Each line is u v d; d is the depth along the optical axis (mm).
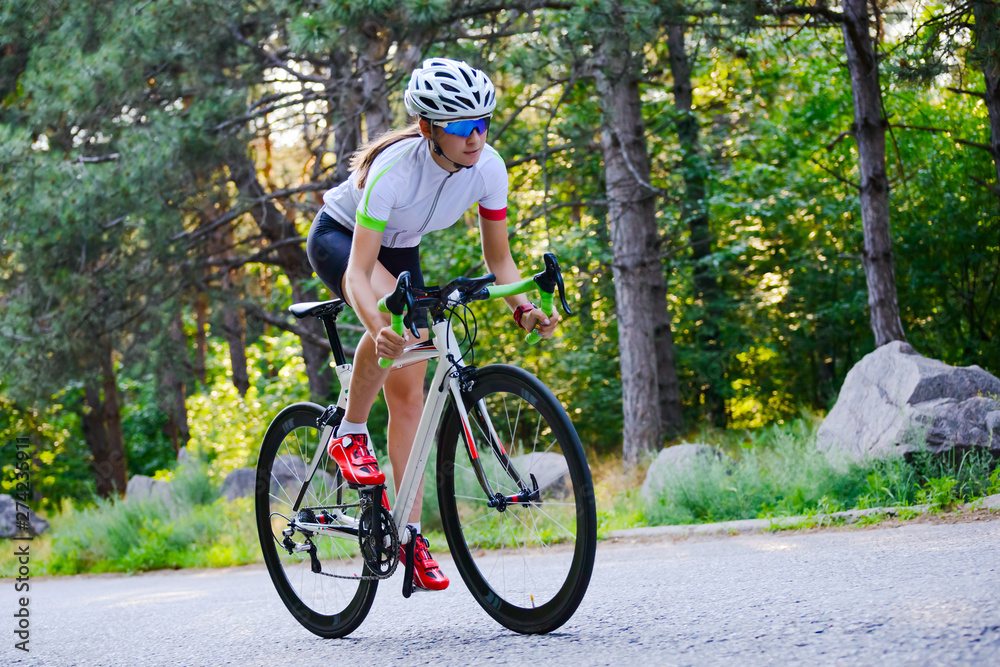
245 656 2697
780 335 14805
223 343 27203
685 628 2369
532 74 9031
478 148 2635
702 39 8953
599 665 2047
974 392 6527
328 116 12367
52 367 12508
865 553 3680
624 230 11172
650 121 14523
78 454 20016
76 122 11820
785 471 7070
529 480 2600
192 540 9477
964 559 3102
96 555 9672
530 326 2816
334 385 16516
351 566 2986
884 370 7074
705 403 15969
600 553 5762
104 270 12625
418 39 9211
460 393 2689
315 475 3098
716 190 14203
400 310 2402
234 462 16984
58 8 11914
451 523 2773
